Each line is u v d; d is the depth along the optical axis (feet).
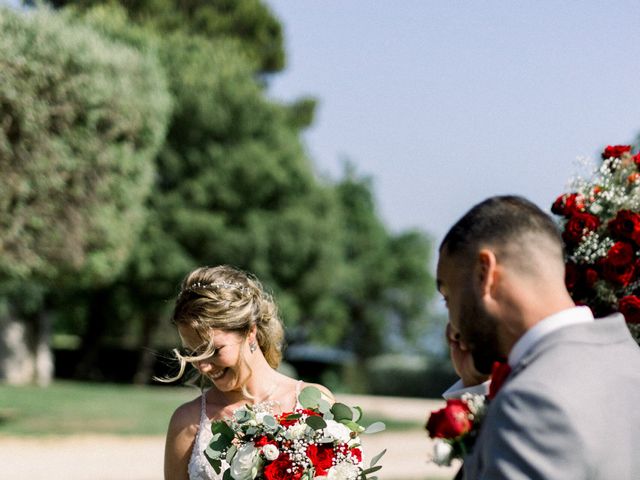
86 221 40.55
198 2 88.99
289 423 8.80
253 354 9.70
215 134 73.82
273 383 9.92
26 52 35.99
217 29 88.69
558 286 5.56
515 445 4.96
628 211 8.25
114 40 58.75
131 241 45.91
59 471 29.60
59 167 38.06
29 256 38.88
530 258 5.50
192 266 71.36
